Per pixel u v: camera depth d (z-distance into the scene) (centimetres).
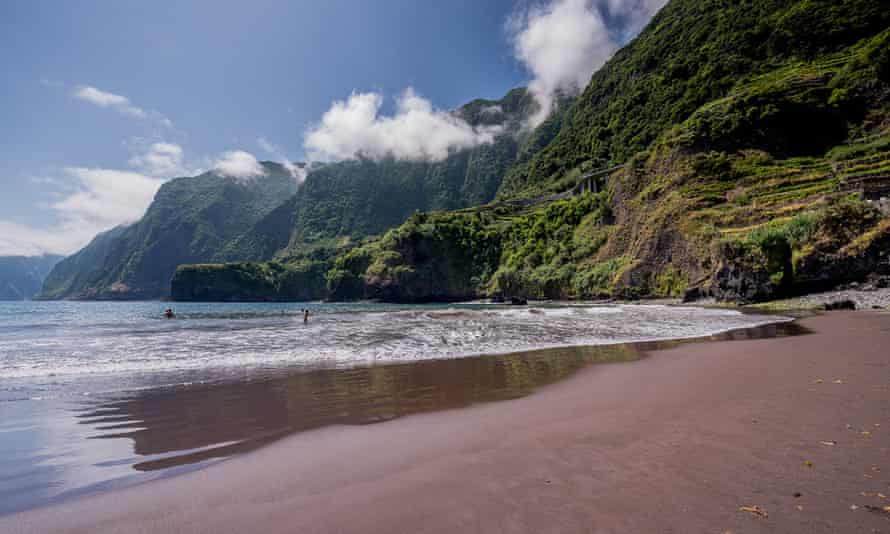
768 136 6894
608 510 373
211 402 877
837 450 476
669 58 15400
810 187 5388
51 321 4138
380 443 606
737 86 9638
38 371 1255
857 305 2922
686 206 6328
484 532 347
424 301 13062
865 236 3444
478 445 576
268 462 547
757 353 1253
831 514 341
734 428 577
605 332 2139
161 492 465
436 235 13512
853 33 8694
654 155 8062
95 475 520
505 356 1441
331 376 1141
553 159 19662
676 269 6266
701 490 400
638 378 989
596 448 536
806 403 675
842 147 6341
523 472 472
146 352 1641
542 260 10581
